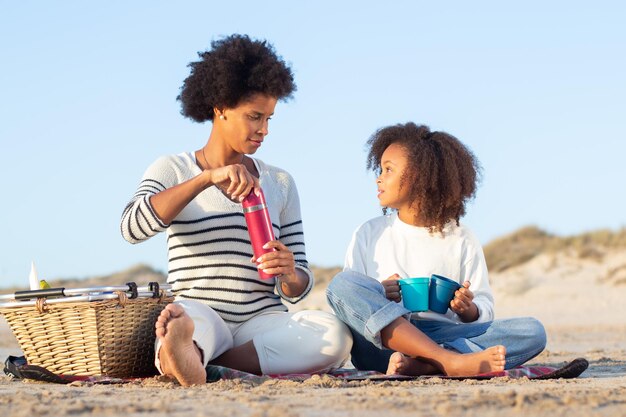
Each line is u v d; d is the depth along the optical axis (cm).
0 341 895
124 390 321
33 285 376
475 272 426
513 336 393
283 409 256
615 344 733
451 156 430
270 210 402
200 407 268
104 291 362
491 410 260
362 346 397
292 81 399
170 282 391
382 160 436
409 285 386
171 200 362
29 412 257
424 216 428
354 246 436
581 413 257
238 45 388
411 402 274
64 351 363
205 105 398
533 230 2066
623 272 1727
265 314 387
